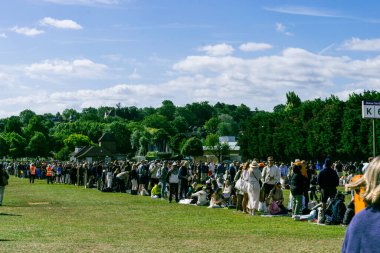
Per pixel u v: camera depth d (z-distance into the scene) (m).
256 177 23.38
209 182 30.50
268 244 14.41
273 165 24.06
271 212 23.25
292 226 19.09
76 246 13.89
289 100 140.62
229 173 39.47
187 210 25.91
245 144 110.75
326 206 20.20
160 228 18.44
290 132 93.38
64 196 37.31
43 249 13.33
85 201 32.16
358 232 3.52
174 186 31.20
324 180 20.03
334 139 81.06
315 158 88.19
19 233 16.84
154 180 39.12
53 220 21.11
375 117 19.72
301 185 21.83
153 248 13.61
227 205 27.42
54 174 66.38
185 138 184.38
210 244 14.40
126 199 33.88
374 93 77.25
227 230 17.88
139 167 38.66
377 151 72.38
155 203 30.44
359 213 3.61
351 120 77.06
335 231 17.52
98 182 46.94
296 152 92.31
